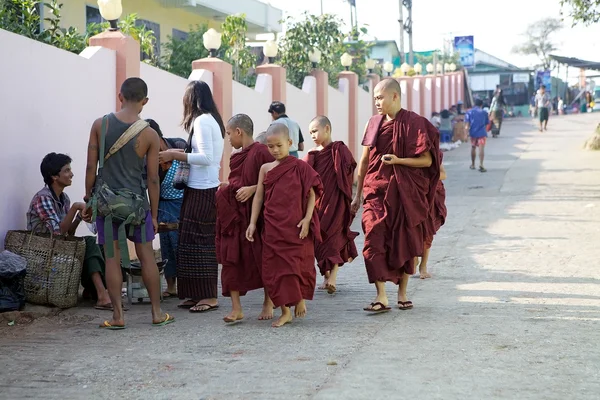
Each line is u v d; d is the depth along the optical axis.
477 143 20.56
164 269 7.96
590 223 12.17
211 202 7.34
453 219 12.99
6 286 6.94
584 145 25.14
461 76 44.62
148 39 12.79
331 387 4.92
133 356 5.77
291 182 6.54
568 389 4.83
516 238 11.08
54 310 7.15
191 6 17.11
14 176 7.56
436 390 4.83
